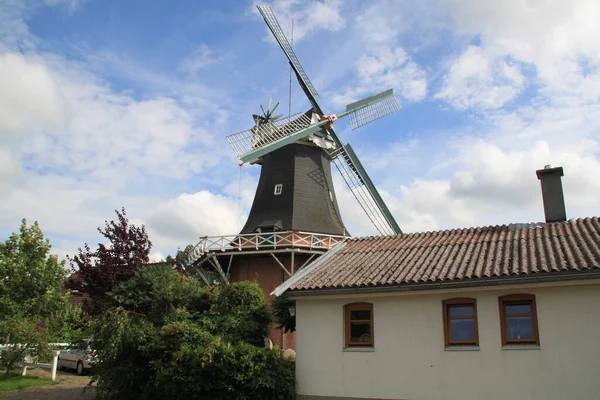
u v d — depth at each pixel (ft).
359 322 47.78
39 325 72.33
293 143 98.22
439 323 44.27
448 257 48.37
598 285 39.60
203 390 46.91
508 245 48.32
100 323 51.90
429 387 43.47
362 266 50.78
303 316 49.67
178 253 101.91
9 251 70.95
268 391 46.70
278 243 82.94
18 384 60.95
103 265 75.61
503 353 41.50
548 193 54.70
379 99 118.01
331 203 98.27
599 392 38.19
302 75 104.58
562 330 40.06
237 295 55.57
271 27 106.11
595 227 48.73
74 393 58.54
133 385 51.42
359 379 46.09
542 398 39.65
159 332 50.90
